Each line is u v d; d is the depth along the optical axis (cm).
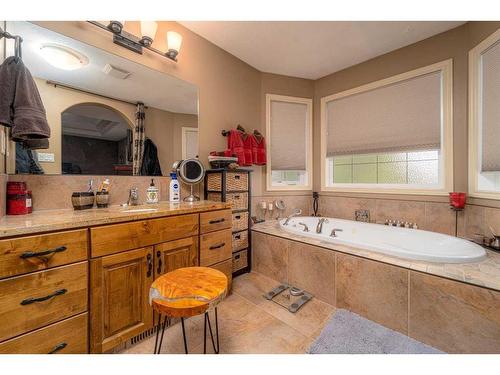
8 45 118
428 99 214
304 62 259
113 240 111
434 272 121
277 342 130
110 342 110
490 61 173
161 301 88
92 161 150
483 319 107
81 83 144
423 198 214
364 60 254
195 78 208
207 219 162
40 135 111
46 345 91
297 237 195
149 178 179
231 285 183
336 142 281
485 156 177
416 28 200
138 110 172
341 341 125
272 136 281
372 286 144
